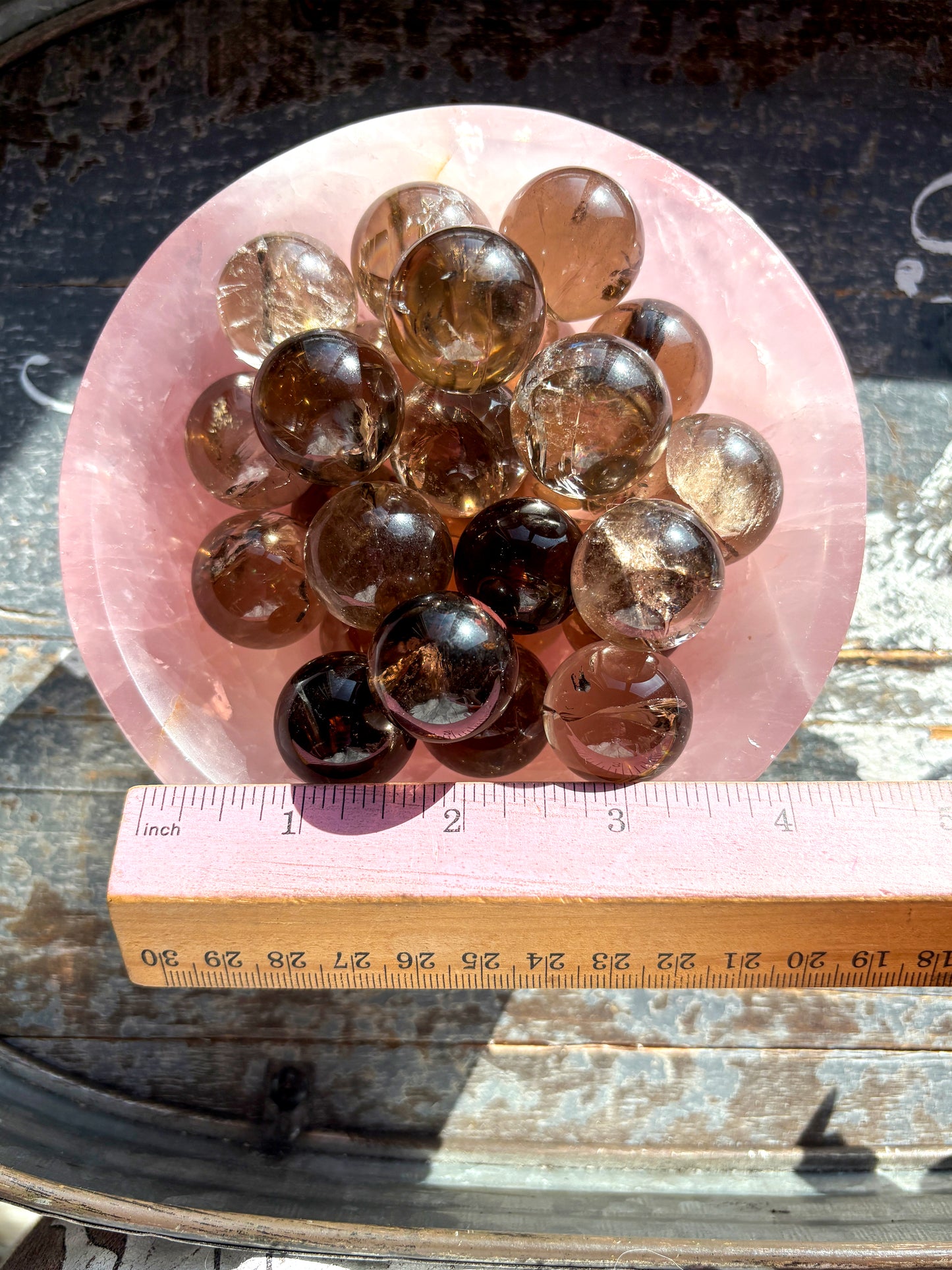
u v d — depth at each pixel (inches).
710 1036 8.0
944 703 8.5
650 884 5.8
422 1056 8.0
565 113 9.7
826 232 9.6
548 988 6.6
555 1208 7.5
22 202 9.5
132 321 6.8
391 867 5.8
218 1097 7.9
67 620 8.7
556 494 6.6
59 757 8.4
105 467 6.6
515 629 6.4
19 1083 7.9
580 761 6.0
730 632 6.9
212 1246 6.5
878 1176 7.9
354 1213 7.2
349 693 6.0
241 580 6.4
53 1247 7.0
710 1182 7.8
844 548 6.6
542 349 6.9
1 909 8.1
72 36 9.8
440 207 6.7
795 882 5.9
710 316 7.4
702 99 9.8
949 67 9.9
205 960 6.1
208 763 6.5
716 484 6.3
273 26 9.8
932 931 5.9
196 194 9.6
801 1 9.9
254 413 6.2
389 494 6.1
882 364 9.3
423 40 9.8
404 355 6.4
